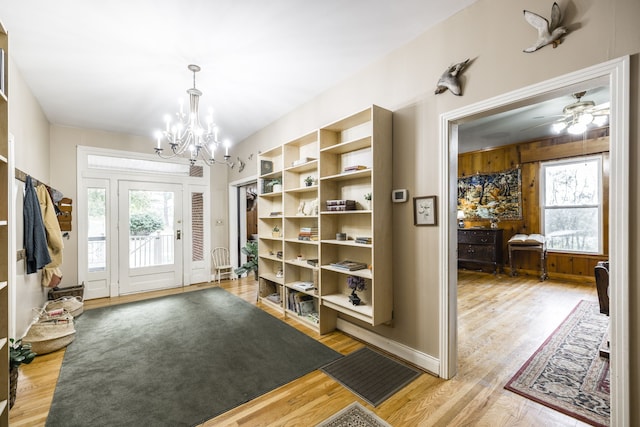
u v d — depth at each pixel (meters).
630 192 1.43
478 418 1.75
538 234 5.35
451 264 2.21
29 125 3.17
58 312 3.14
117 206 4.73
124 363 2.45
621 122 1.44
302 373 2.29
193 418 1.78
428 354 2.33
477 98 2.01
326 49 2.58
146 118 4.13
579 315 3.42
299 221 3.80
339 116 3.18
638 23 1.41
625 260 1.44
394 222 2.58
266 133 4.58
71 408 1.88
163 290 4.98
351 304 2.77
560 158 5.19
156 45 2.47
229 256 5.86
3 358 1.44
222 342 2.86
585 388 2.03
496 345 2.70
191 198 5.46
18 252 2.73
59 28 2.21
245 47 2.52
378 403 1.91
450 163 2.20
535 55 1.75
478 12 2.02
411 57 2.45
